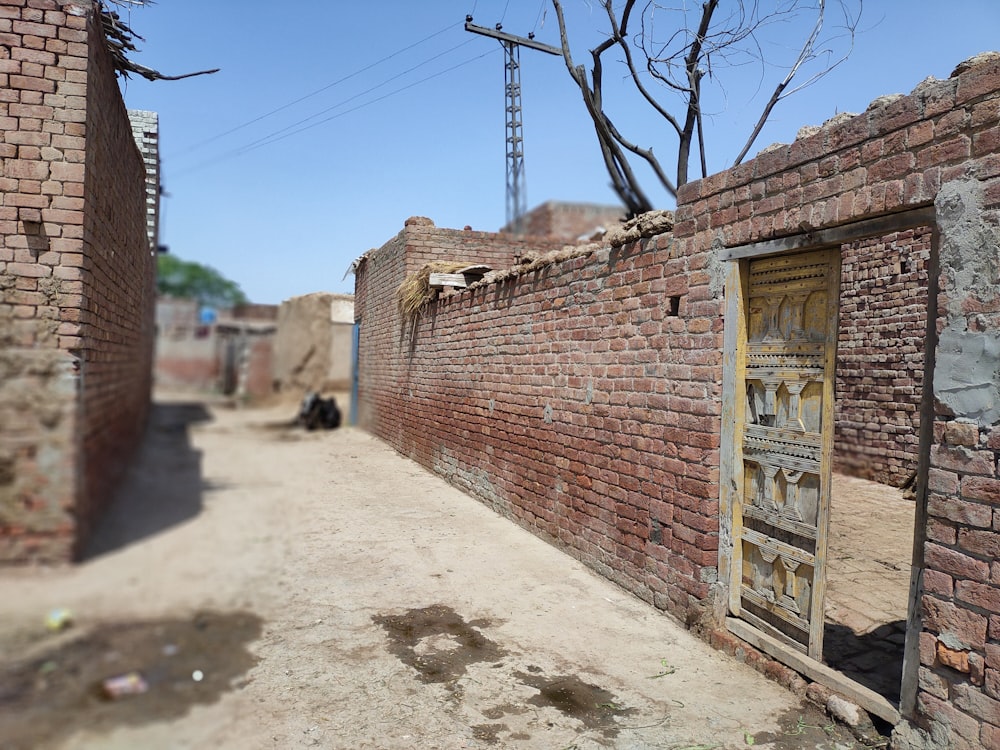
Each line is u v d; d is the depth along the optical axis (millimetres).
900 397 9273
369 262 13711
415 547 5922
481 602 4691
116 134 5551
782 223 3547
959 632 2646
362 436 12750
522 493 6691
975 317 2600
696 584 4180
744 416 4004
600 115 7625
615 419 5086
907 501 8375
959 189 2643
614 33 6934
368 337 13742
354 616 4363
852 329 10109
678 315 4395
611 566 5133
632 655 3891
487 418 7574
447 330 8961
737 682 3574
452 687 3477
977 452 2584
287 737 2957
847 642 4223
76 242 4387
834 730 3109
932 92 2760
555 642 4055
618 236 4977
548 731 3086
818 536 3453
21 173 4316
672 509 4426
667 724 3156
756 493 3920
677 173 7262
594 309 5391
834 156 3232
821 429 3449
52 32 4402
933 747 2736
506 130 11688
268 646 3855
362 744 2936
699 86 6871
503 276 7066
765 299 3842
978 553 2576
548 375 6148
